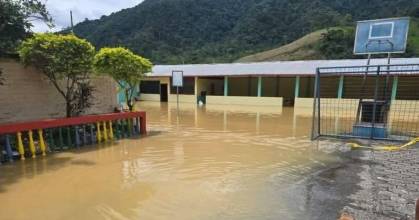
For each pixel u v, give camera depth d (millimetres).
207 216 4352
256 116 16328
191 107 21547
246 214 4406
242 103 23750
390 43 10172
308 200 4879
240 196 5070
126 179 5906
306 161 7180
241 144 9141
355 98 22453
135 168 6629
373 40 10492
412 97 20969
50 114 9641
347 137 9703
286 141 9562
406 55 39188
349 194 5094
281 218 4273
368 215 4301
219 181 5805
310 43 55031
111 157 7531
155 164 6945
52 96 9680
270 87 27859
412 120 14164
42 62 8445
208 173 6297
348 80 22781
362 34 10734
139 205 4730
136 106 22078
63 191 5293
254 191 5285
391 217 4230
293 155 7758
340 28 54562
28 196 5070
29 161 7066
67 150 8172
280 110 19469
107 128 9547
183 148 8586
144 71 11070
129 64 10391
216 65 26500
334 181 5758
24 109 8945
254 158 7488
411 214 4316
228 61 57500
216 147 8727
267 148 8586
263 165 6883
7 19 7500
